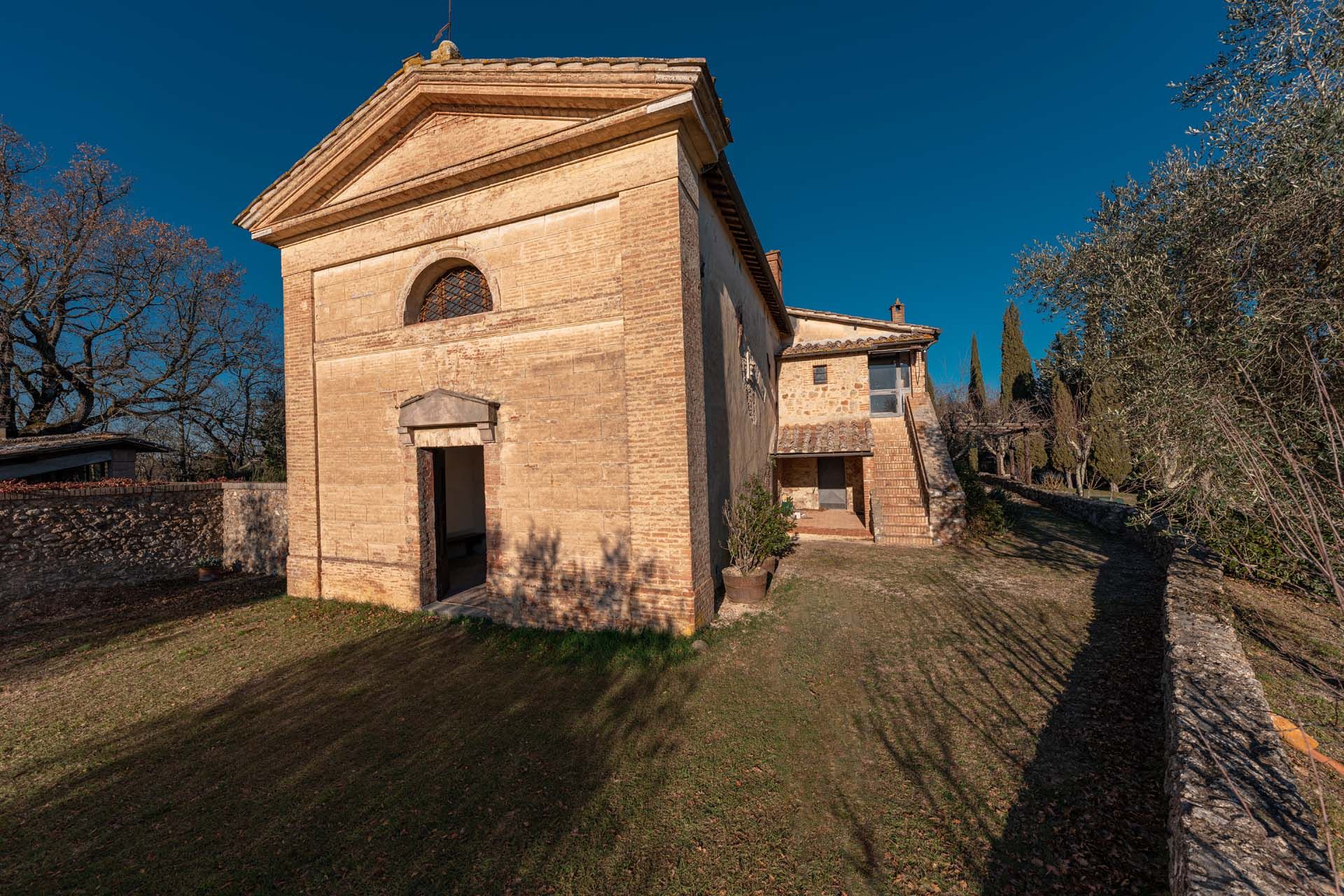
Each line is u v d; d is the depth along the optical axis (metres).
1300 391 4.48
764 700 4.95
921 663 5.57
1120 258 6.56
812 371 16.52
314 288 8.82
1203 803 2.53
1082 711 4.42
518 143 7.25
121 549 10.55
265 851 3.34
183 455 19.73
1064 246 7.65
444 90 7.38
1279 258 4.93
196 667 6.32
